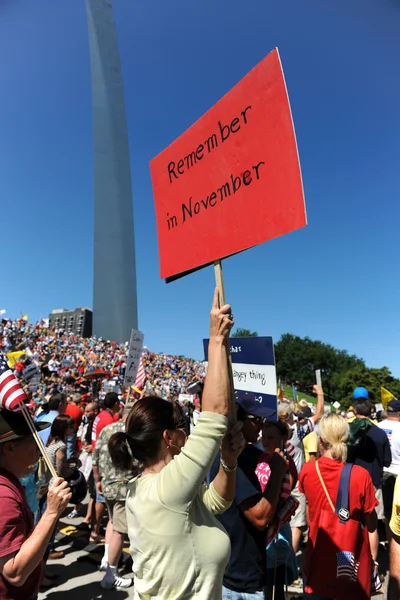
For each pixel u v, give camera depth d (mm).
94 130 47812
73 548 5695
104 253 45219
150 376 30344
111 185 47000
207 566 1560
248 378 3354
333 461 2941
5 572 1815
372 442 5148
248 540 2461
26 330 31422
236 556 2438
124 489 4543
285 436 3238
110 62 49844
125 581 4559
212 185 2303
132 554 1694
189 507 1572
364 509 2789
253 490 2398
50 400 5859
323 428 3074
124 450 1900
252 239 2018
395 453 5523
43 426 2326
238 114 2158
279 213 1895
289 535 3330
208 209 2316
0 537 1833
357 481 2797
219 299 2115
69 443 5922
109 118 48438
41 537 1854
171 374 39594
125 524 4598
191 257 2408
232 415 1885
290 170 1851
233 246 2119
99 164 47094
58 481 1977
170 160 2631
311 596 2777
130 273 45750
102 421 6398
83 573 4906
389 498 5395
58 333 37031
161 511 1572
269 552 3090
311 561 2824
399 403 5711
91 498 6457
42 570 2139
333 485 2834
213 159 2307
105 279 44656
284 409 5512
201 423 1604
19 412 2156
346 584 2672
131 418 1885
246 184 2088
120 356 35188
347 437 3010
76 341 36969
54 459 4270
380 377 71125
